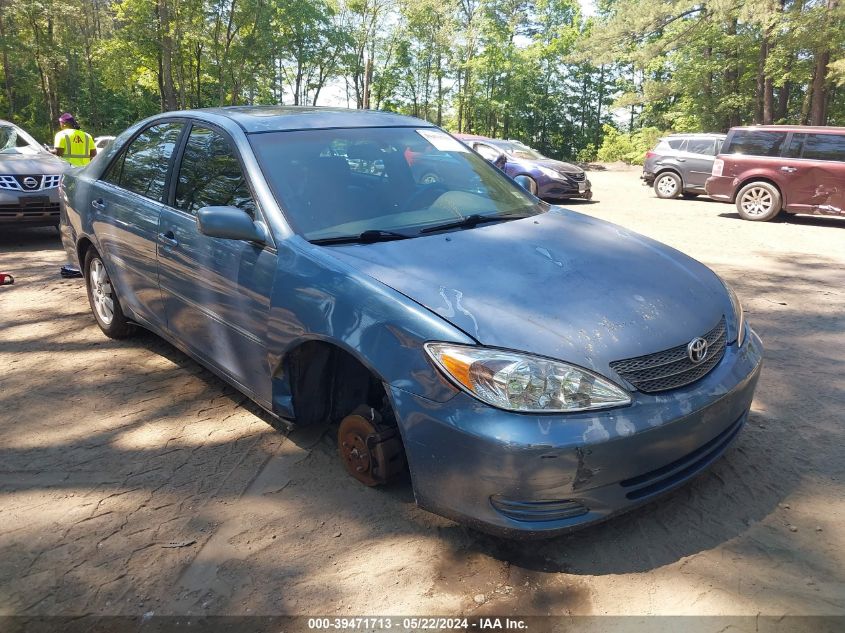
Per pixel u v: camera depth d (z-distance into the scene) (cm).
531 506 225
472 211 340
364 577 243
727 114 3300
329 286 271
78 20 4000
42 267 720
